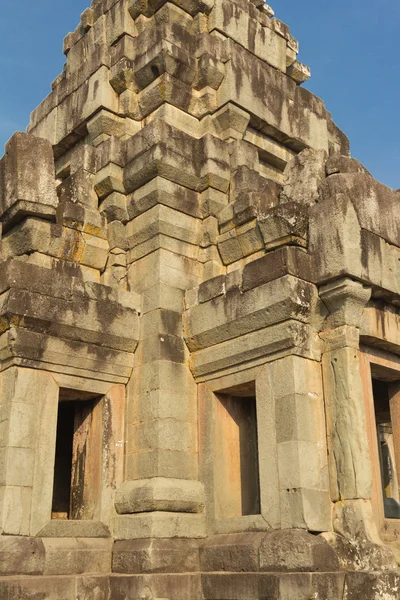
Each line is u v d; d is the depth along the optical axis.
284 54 16.91
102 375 12.31
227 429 12.21
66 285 11.95
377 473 10.97
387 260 11.62
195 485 11.77
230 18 15.72
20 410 11.11
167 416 11.87
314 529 9.99
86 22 16.48
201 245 13.41
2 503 10.55
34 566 10.43
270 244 11.88
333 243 10.98
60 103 16.27
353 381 10.66
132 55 15.01
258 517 10.64
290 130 15.87
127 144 13.82
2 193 13.04
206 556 10.98
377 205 11.80
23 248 12.84
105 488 11.86
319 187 11.80
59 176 16.47
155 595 10.20
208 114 14.69
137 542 11.05
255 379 11.29
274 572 9.77
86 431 12.59
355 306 11.02
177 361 12.36
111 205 13.52
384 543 10.14
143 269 13.05
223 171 13.62
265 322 11.12
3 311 11.21
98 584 10.61
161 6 15.43
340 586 9.44
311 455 10.41
